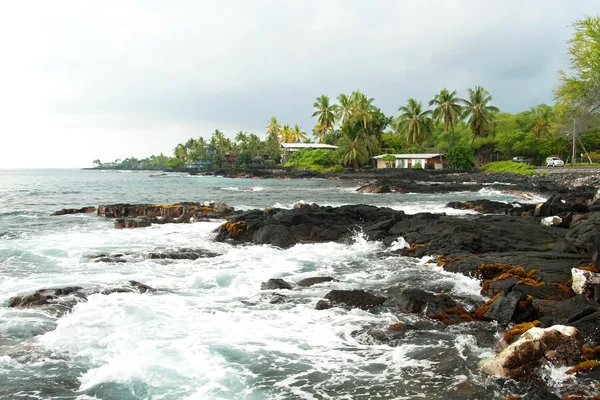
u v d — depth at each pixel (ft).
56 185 216.54
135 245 55.93
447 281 39.09
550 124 234.99
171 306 32.30
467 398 20.10
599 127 157.58
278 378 22.00
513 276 36.88
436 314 29.81
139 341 26.02
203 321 29.43
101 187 195.83
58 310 30.86
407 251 51.21
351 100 275.59
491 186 155.43
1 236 62.13
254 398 20.20
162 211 83.20
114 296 34.04
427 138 265.75
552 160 198.70
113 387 21.01
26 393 20.42
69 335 26.71
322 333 27.50
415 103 257.96
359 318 29.84
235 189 173.78
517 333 25.75
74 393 20.57
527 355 22.02
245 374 22.36
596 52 122.62
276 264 46.57
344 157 262.06
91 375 22.06
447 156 241.96
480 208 93.56
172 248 53.26
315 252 52.49
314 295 35.35
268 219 63.00
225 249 54.13
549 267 39.42
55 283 38.11
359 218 71.10
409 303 31.30
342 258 49.37
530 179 167.63
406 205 109.29
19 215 86.69
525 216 70.49
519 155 249.75
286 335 27.20
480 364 22.98
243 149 396.98
